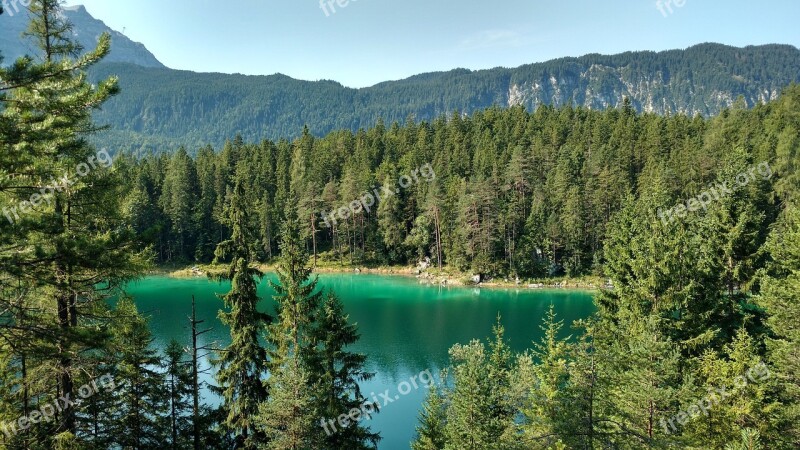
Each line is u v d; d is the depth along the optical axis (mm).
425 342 52219
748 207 29953
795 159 64188
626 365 19969
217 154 142750
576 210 86312
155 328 56125
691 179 80562
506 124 137125
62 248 11000
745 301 29719
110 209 16031
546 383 28922
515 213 90688
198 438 22781
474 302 72500
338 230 104312
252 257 24953
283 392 20375
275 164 131000
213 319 60531
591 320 24859
